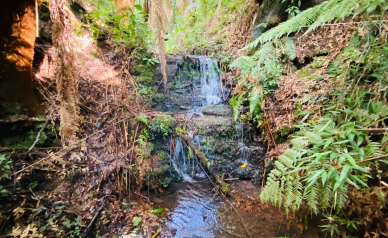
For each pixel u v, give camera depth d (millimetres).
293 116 2803
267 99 3254
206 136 3293
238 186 2953
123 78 3584
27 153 2109
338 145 1581
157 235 2133
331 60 2822
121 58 3791
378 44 1973
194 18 6297
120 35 3766
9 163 1947
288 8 3539
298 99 2707
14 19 1874
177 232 2191
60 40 1957
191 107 4082
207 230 2230
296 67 3361
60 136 2420
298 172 1801
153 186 2805
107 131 2854
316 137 1609
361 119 1717
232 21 5504
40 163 2121
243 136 3389
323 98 2408
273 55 3271
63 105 2113
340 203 1482
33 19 2006
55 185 2137
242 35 4906
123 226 2195
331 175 1390
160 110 3754
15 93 2119
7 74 2006
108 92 3217
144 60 3982
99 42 3752
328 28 3102
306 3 3471
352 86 2143
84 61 3285
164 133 3182
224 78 4621
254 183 3006
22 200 1873
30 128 2230
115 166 2617
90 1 3920
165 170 2963
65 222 1946
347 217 1745
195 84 4371
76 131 2547
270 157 2957
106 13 3658
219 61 4840
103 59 3605
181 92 4133
